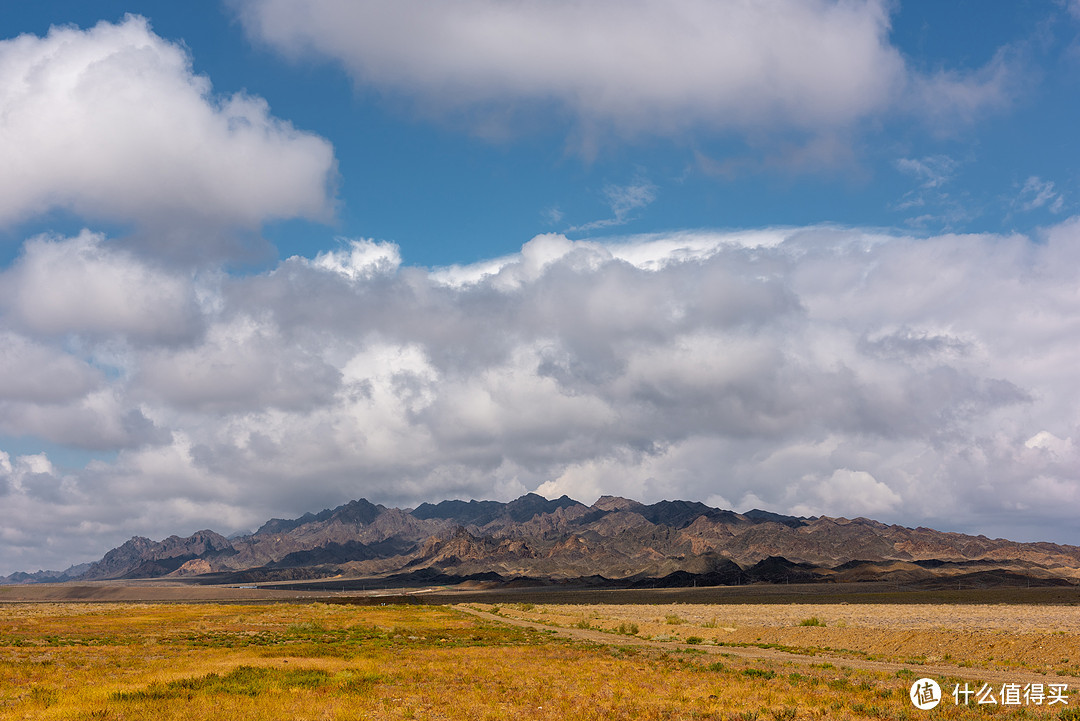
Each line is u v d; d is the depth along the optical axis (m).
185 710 34.56
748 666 55.66
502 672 50.59
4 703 37.06
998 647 60.97
